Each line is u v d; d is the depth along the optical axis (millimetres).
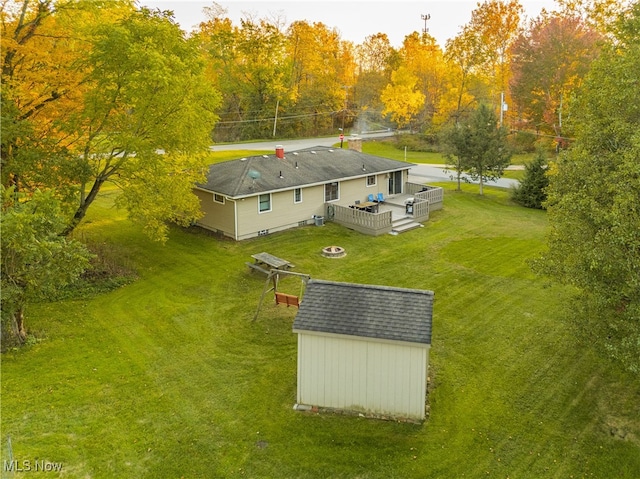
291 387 12648
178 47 18938
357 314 11797
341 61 76750
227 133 64250
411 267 21188
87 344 14500
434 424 11289
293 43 68688
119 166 19172
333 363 11602
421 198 29484
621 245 10078
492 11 54688
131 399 12000
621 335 10594
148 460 10031
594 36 44531
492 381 12969
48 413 11305
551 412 11711
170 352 14227
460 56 55938
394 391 11430
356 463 10055
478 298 18078
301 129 69000
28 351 13930
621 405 11953
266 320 16234
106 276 19188
